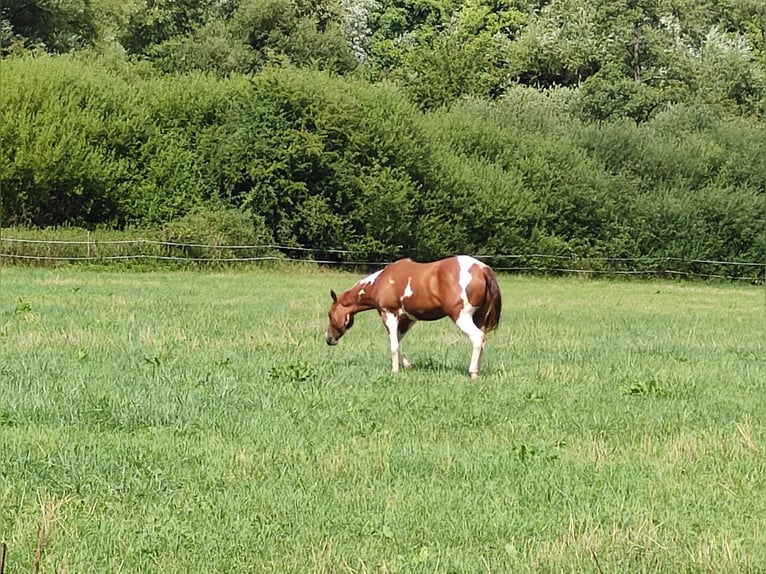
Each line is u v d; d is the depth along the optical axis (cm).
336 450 930
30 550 648
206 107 4812
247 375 1335
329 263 4744
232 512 743
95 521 712
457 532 712
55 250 3928
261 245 4447
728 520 760
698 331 2258
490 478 860
